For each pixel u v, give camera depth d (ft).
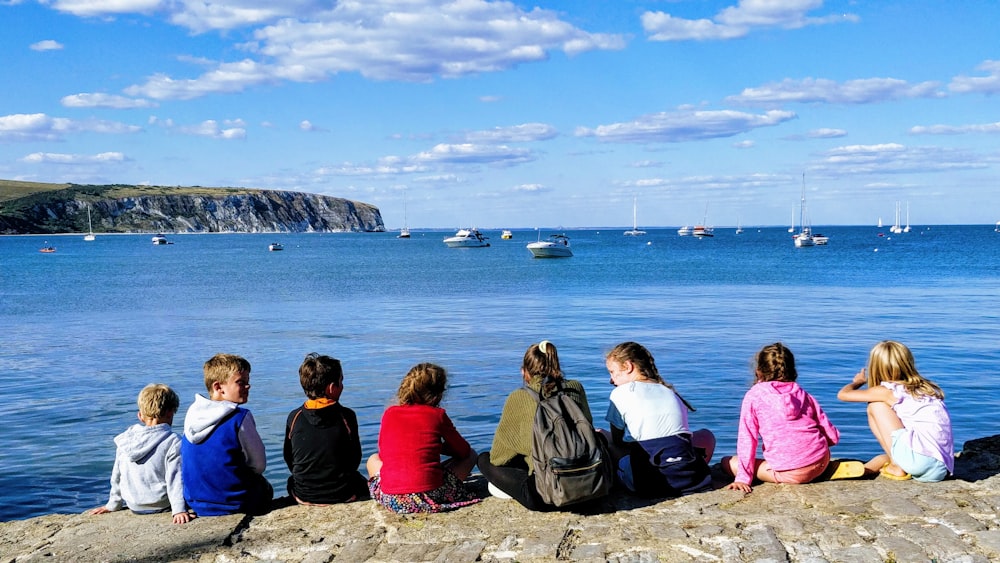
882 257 266.16
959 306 99.14
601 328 81.00
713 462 33.04
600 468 16.66
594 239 641.40
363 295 131.75
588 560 14.65
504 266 237.25
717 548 14.99
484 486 19.74
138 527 17.48
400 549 15.56
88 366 60.64
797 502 17.48
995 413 41.09
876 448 34.58
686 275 179.93
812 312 94.22
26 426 40.83
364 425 40.47
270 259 303.48
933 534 15.30
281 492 29.86
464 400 46.11
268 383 52.13
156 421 18.85
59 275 198.70
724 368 55.21
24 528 17.72
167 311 106.11
